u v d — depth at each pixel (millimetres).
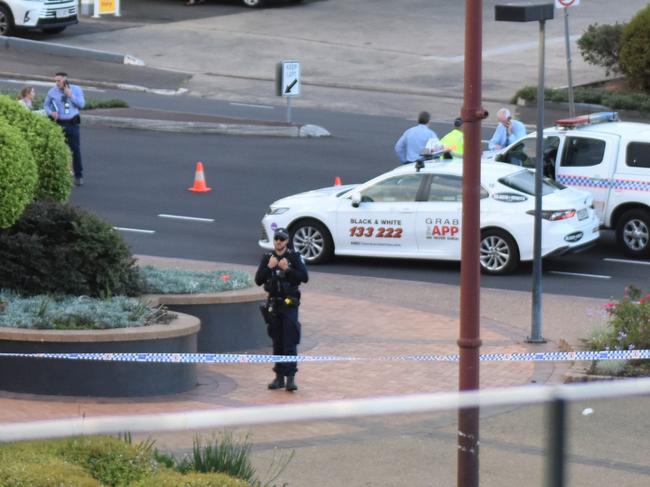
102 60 101875
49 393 31672
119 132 77250
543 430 14047
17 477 18031
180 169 68938
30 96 62438
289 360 32312
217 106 87625
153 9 122500
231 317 38031
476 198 21516
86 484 18531
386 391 33750
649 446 19234
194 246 54562
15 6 105188
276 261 33156
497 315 43500
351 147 75500
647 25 90062
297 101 91250
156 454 20969
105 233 36625
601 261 53375
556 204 49938
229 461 21281
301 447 19875
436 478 18844
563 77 98250
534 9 37875
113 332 32062
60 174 40000
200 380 34688
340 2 125688
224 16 119688
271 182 66625
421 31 115000
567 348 37531
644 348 36500
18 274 36219
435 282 49625
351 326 41531
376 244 51719
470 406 13375
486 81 97125
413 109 89375
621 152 53469
